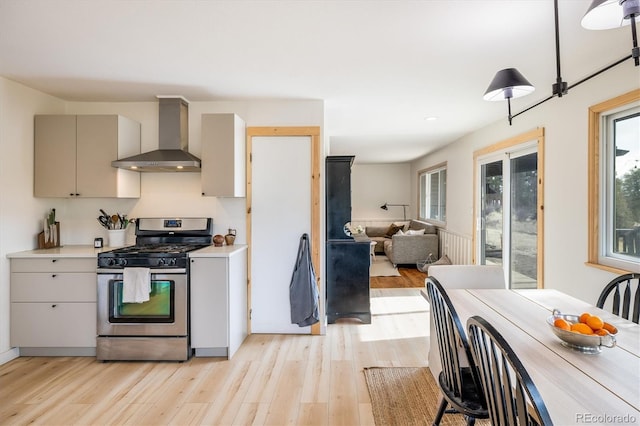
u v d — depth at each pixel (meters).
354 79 2.89
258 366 2.82
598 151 2.73
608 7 1.29
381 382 2.55
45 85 3.04
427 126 4.73
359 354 3.04
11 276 2.95
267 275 3.52
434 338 2.16
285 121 3.50
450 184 6.18
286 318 3.53
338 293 3.83
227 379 2.61
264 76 2.82
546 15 1.89
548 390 1.06
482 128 4.83
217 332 2.95
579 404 0.98
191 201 3.53
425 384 2.53
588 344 1.31
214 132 3.17
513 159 4.08
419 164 8.48
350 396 2.38
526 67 2.61
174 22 1.98
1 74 2.79
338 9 1.85
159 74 2.79
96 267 2.94
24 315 2.96
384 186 9.55
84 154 3.15
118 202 3.54
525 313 1.80
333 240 3.84
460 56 2.42
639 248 2.46
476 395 1.56
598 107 2.68
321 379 2.60
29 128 3.11
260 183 3.51
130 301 2.84
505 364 1.01
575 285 2.99
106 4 1.80
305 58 2.47
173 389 2.47
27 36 2.15
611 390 1.06
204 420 2.12
